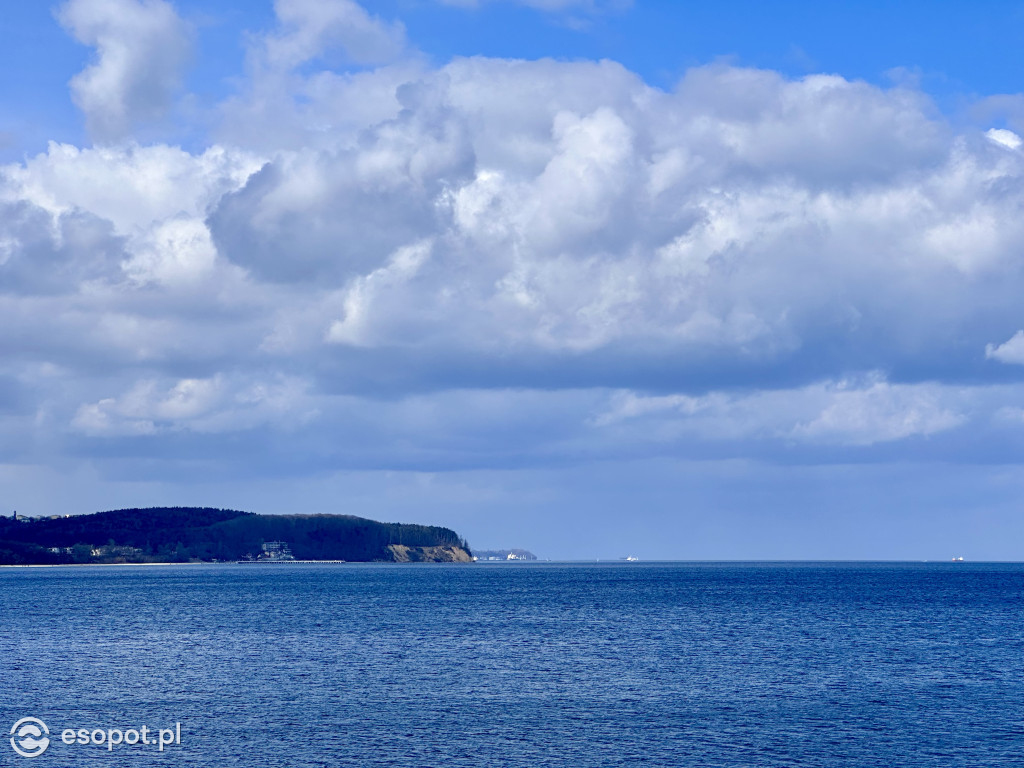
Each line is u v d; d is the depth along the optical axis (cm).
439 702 6366
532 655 8619
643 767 4866
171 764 4925
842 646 9281
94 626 11638
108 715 5978
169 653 8831
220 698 6506
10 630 11156
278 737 5434
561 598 17700
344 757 5031
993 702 6378
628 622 11988
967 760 5009
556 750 5172
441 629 11075
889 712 6056
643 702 6362
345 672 7625
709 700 6431
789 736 5462
